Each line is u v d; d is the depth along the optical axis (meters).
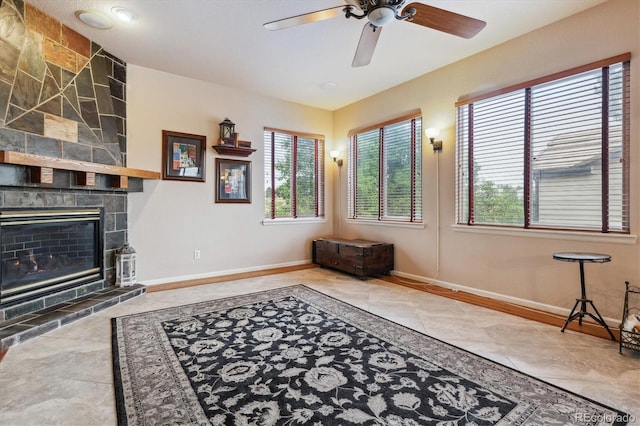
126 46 3.29
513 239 3.22
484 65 3.41
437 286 3.88
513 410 1.57
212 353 2.16
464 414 1.54
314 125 5.37
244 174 4.64
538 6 2.64
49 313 2.65
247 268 4.70
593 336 2.43
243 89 4.55
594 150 2.71
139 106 3.77
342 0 2.57
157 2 2.57
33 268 2.74
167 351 2.18
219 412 1.55
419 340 2.37
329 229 5.59
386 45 3.27
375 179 4.83
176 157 4.05
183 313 2.92
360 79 4.19
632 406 1.59
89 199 3.20
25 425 1.45
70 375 1.86
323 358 2.10
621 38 2.53
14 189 2.51
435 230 3.95
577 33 2.75
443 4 2.60
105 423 1.47
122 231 3.61
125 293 3.27
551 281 2.95
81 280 3.12
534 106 3.08
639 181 2.46
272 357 2.11
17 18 2.49
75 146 2.91
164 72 3.94
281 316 2.86
